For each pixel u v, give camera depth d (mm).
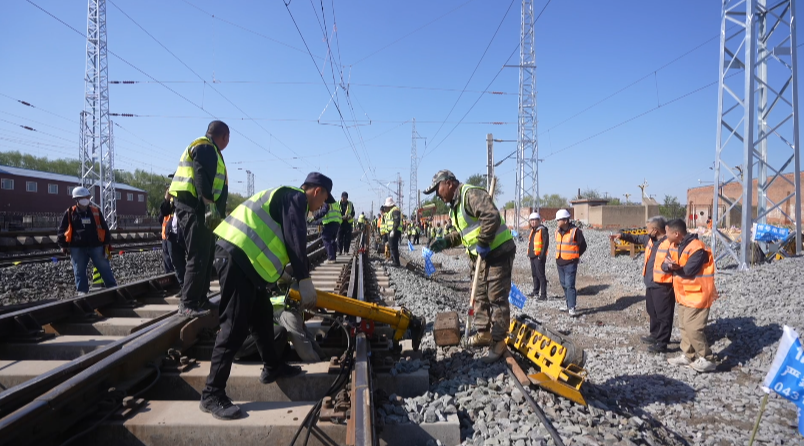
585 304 9969
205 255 4266
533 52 31328
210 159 3986
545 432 3117
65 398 2576
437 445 3002
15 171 43750
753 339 6383
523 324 4520
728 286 9781
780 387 3100
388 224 14227
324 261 13242
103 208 26547
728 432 4008
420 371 3818
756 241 12273
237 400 3424
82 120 26562
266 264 2990
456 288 12766
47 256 13898
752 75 11867
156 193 71125
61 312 4840
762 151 13328
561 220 8750
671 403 4598
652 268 6449
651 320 6504
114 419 2742
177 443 2709
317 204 3338
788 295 7973
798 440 3879
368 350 3879
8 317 4137
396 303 7773
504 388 3744
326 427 2779
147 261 14156
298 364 3822
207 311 4359
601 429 3359
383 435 3033
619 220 35250
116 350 3539
